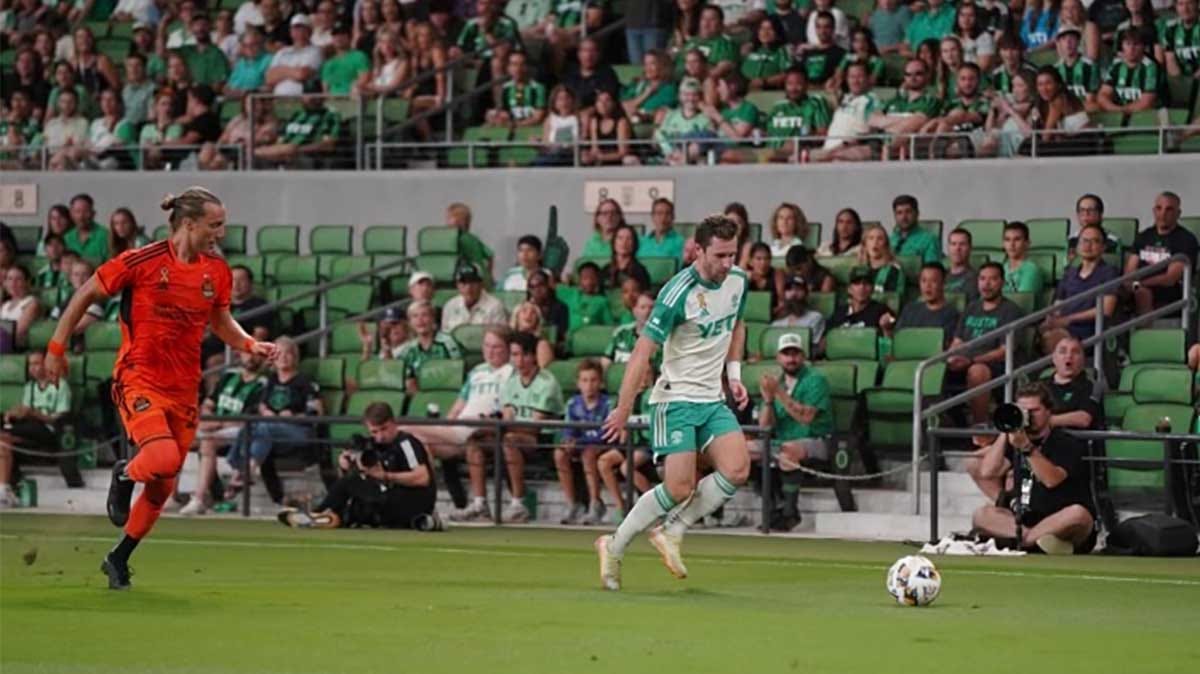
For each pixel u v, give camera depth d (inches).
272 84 3048.7
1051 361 2018.9
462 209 2726.4
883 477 2176.4
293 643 1060.5
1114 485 1958.7
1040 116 2536.9
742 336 1374.3
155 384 1306.6
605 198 2677.2
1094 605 1322.6
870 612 1243.8
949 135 2534.5
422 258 2701.8
